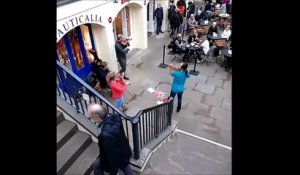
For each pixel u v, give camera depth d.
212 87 8.99
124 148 3.30
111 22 8.89
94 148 4.05
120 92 6.82
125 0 9.41
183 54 11.10
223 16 13.76
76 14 7.24
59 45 7.83
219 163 4.66
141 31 11.66
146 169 4.25
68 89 4.20
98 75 8.08
